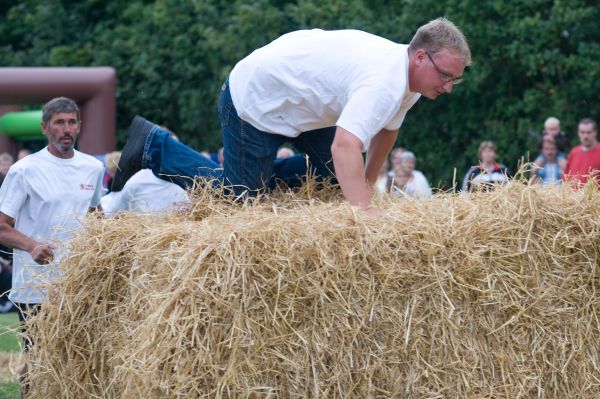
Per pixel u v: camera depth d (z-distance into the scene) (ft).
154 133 31.14
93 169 33.73
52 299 26.04
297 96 26.50
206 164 30.91
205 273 21.49
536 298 23.93
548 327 24.14
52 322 26.07
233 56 107.86
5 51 124.47
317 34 26.89
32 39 127.44
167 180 31.86
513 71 99.30
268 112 27.07
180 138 118.01
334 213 23.26
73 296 25.61
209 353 21.33
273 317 21.77
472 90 99.09
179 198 35.83
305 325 22.24
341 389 22.53
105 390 24.91
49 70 74.54
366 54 25.40
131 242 24.99
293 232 22.35
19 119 87.56
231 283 21.48
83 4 124.77
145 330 21.65
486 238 23.66
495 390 23.76
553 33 94.58
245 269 21.67
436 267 23.00
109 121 75.41
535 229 24.17
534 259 24.02
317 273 22.15
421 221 23.31
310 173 28.91
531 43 95.71
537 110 98.89
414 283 23.04
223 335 21.57
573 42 96.68
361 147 24.38
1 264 57.36
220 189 27.40
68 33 124.67
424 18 99.81
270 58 26.86
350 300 22.50
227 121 28.07
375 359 22.77
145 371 21.22
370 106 24.38
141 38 116.37
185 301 21.35
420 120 103.71
